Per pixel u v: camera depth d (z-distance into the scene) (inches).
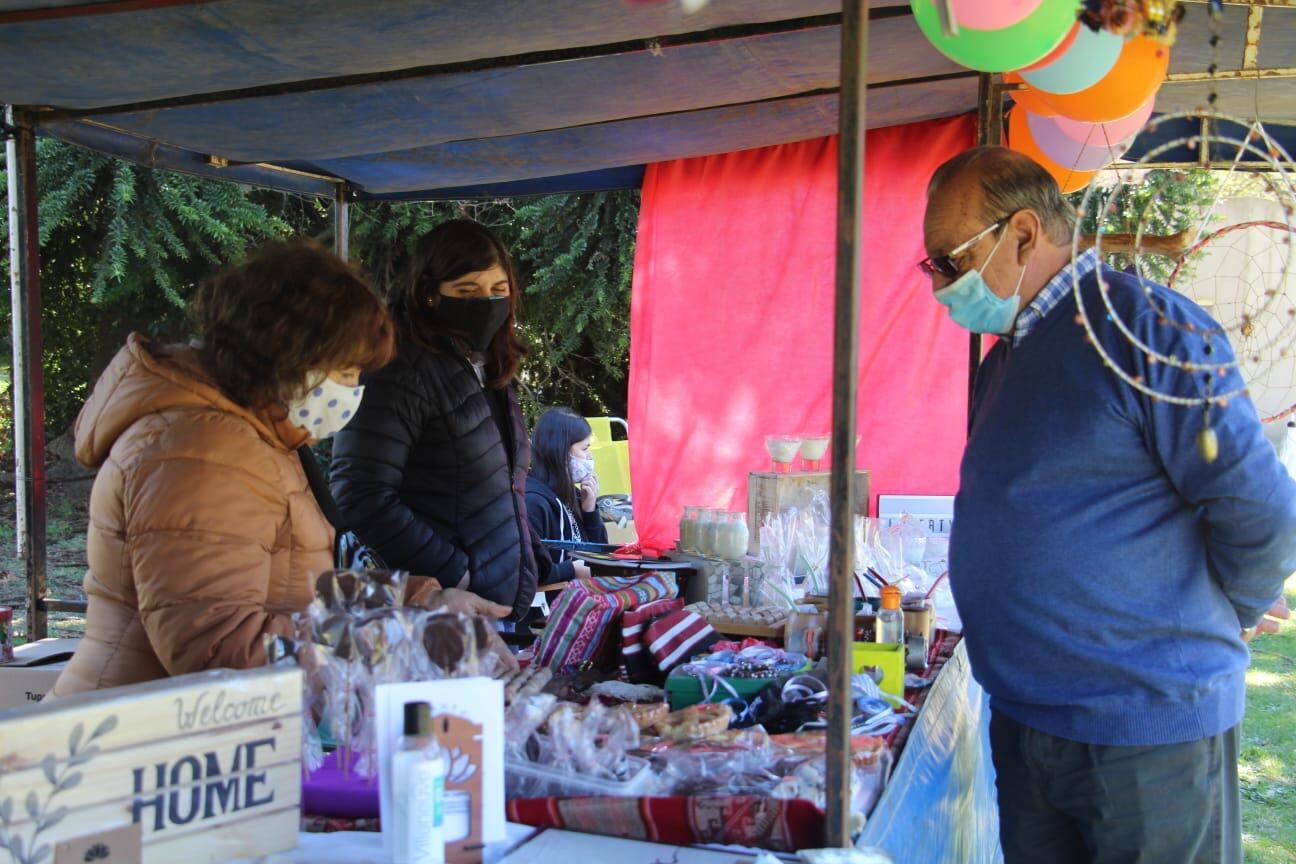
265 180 158.9
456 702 49.0
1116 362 68.2
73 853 40.3
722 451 180.1
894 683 83.8
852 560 49.8
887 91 139.6
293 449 65.6
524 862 50.0
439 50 103.1
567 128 145.4
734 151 171.0
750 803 52.2
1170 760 69.0
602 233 324.2
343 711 56.0
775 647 96.4
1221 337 65.9
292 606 65.1
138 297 332.5
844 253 48.3
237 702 45.1
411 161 158.9
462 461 103.1
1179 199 146.9
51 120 127.0
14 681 92.5
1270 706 237.6
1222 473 64.7
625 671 86.9
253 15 91.0
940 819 81.0
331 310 62.4
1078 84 79.5
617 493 259.9
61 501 346.0
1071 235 75.3
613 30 102.0
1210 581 70.1
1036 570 71.2
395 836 45.4
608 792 54.7
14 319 131.7
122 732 41.7
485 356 109.8
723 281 178.7
